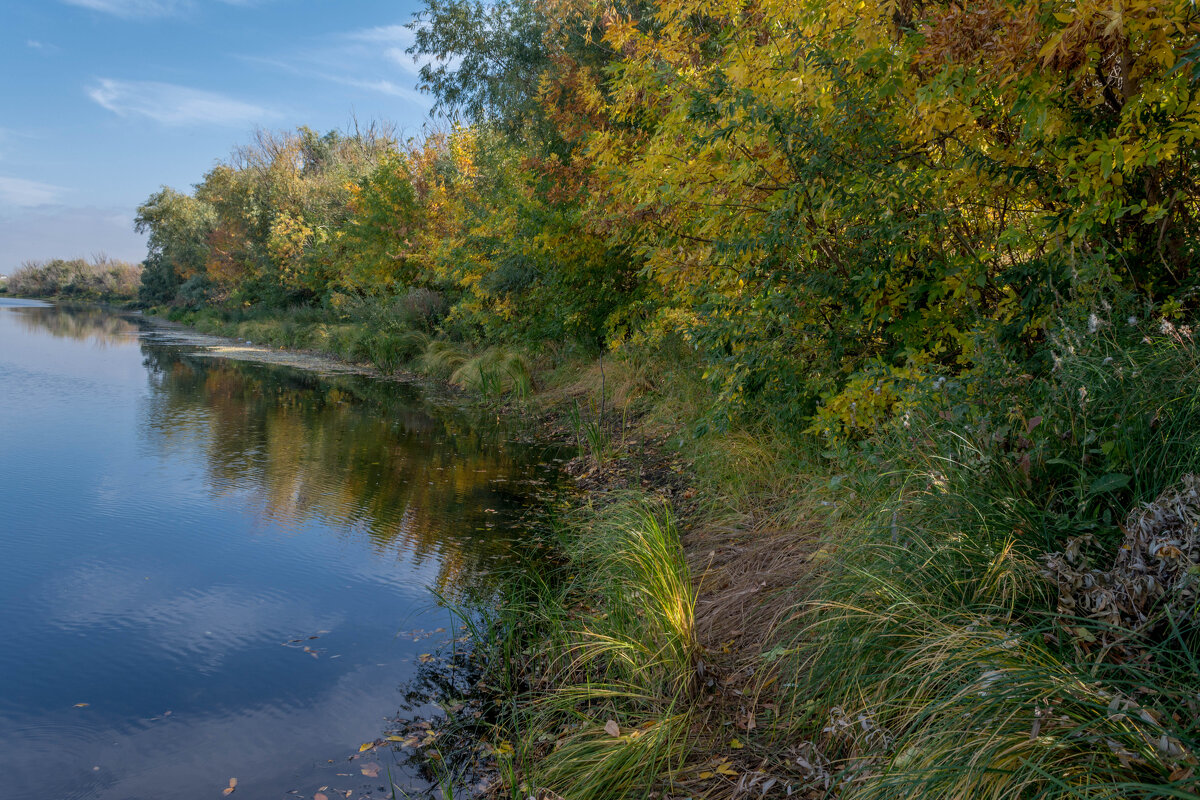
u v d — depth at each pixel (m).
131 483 7.84
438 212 21.45
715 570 4.76
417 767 3.13
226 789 2.98
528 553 5.65
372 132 40.75
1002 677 2.29
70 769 3.10
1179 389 3.01
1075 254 4.04
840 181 4.85
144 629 4.42
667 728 3.07
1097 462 3.10
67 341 29.31
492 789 2.96
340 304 26.81
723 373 6.12
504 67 17.45
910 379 4.39
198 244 49.28
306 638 4.31
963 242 4.82
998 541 3.02
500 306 15.70
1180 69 3.29
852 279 4.90
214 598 4.87
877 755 2.46
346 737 3.35
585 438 9.77
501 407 13.15
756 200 5.61
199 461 8.92
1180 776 1.85
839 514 4.43
